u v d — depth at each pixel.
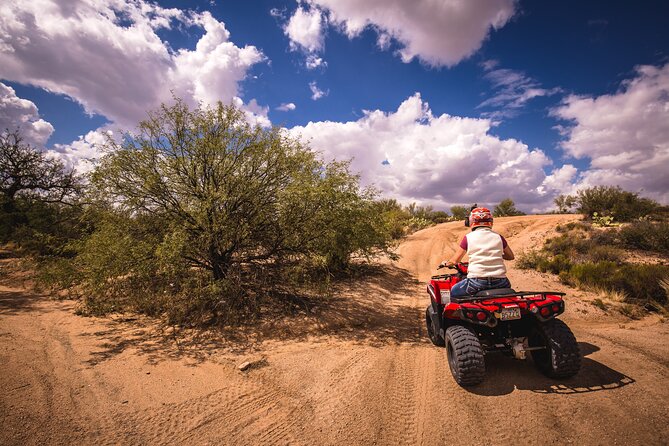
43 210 14.73
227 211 6.05
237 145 6.32
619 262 9.87
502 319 3.21
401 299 7.57
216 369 4.12
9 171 18.08
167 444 2.72
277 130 6.52
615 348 4.32
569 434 2.63
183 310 5.94
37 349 4.63
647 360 3.90
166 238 5.16
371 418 3.01
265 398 3.42
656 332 5.02
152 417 3.10
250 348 4.77
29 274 9.59
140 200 5.88
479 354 3.24
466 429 2.77
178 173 5.92
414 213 29.14
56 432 2.84
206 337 5.16
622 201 15.81
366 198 6.91
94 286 5.52
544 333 3.39
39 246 10.00
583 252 11.31
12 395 3.40
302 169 6.47
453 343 3.34
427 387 3.50
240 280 6.09
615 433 2.61
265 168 6.39
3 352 4.47
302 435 2.81
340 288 8.11
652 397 3.08
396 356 4.39
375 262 11.02
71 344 4.86
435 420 2.92
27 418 3.02
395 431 2.81
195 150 6.03
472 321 3.27
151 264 5.49
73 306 6.85
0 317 6.09
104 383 3.73
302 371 4.02
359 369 4.02
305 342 5.00
